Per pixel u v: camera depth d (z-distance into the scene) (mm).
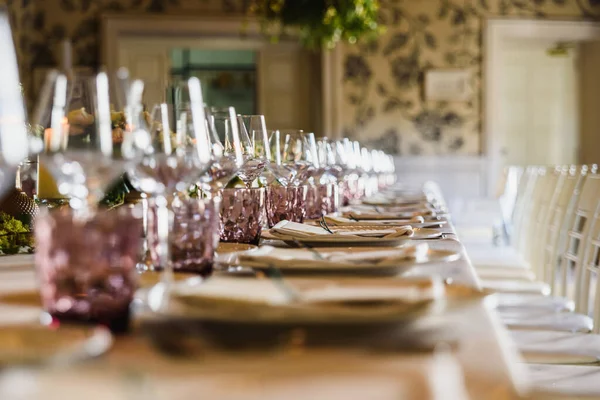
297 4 5242
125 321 682
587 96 7758
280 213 1770
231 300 696
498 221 6719
